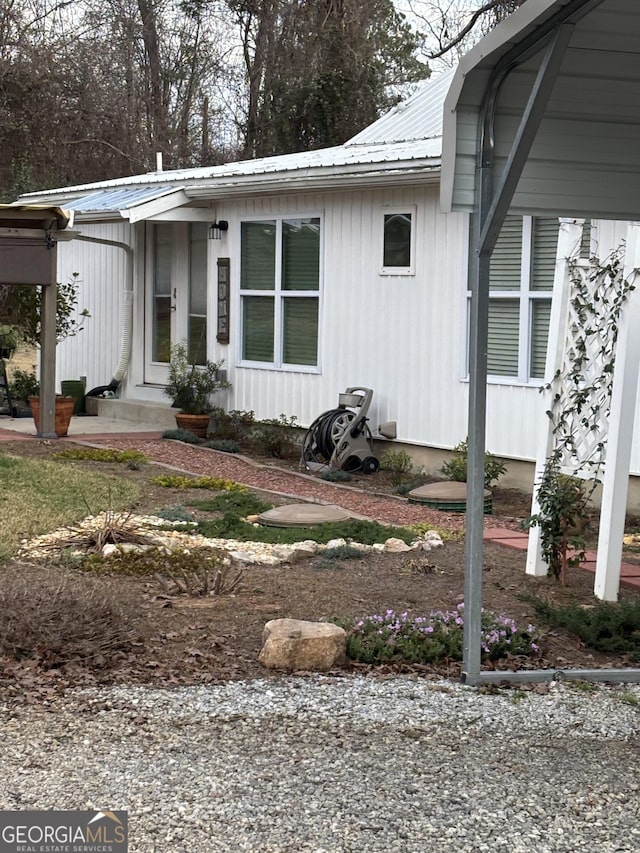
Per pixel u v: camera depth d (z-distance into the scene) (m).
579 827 3.96
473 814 4.03
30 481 10.45
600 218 6.11
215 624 6.27
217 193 14.52
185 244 16.39
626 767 4.54
